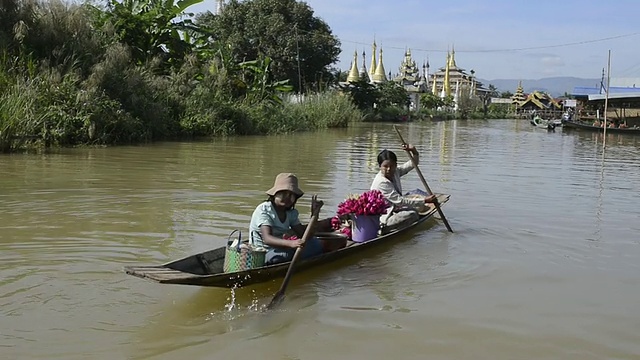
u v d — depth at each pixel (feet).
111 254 20.17
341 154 56.75
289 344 13.97
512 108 320.09
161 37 75.36
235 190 32.83
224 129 74.64
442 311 16.19
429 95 239.91
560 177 44.37
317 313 15.88
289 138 77.56
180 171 39.83
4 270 18.26
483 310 16.31
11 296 16.24
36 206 27.12
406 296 17.30
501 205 31.63
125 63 63.26
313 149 61.46
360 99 166.40
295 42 137.59
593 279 19.16
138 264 19.22
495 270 19.93
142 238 22.26
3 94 49.11
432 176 43.34
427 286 18.21
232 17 142.61
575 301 17.15
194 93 73.92
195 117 70.85
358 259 20.98
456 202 32.35
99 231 23.04
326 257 19.47
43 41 57.06
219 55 89.61
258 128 82.17
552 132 130.11
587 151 73.36
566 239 24.26
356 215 22.16
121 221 24.76
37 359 12.85
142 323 14.87
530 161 57.21
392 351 13.73
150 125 63.26
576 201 33.32
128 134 59.21
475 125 171.42
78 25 59.57
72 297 16.33
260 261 17.39
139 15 71.61
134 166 41.47
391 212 24.71
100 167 40.19
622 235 25.11
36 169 38.17
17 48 55.62
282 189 18.37
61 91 53.67
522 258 21.42
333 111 112.68
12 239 21.63
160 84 68.23
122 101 61.36
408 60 286.46
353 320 15.46
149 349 13.50
